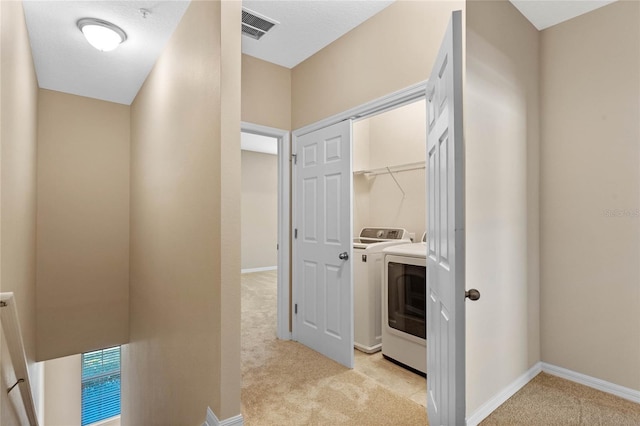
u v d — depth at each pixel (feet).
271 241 24.57
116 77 10.73
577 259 7.65
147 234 10.45
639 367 6.76
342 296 8.70
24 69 7.55
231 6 5.92
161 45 8.77
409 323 8.64
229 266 5.80
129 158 13.33
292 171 10.55
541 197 8.28
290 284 10.55
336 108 8.98
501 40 7.04
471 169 6.22
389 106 7.66
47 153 11.68
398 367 8.80
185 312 7.21
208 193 6.19
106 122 12.85
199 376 6.46
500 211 6.94
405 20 7.24
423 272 8.28
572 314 7.70
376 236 12.21
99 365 18.02
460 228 4.47
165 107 8.71
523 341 7.58
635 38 6.91
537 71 8.30
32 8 7.14
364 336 9.92
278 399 6.97
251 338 10.61
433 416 5.80
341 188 8.79
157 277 9.34
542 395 7.02
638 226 6.83
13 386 5.47
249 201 23.50
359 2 7.52
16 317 4.96
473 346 6.13
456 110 4.44
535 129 8.19
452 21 4.48
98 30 7.66
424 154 11.34
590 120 7.52
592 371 7.38
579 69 7.71
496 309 6.75
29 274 9.32
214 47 5.97
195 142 6.78
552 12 7.69
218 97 5.83
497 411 6.48
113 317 12.89
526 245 7.77
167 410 8.27
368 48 8.10
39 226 11.50
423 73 6.86
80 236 12.31
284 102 10.55
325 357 9.11
